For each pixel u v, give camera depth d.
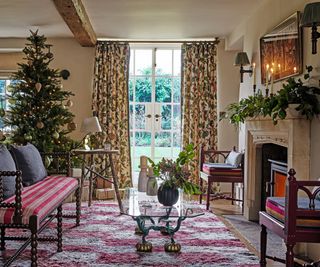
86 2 4.71
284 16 4.04
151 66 6.95
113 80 6.69
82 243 3.66
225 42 6.68
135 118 6.97
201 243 3.72
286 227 2.44
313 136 3.27
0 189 2.53
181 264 3.12
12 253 3.35
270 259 3.07
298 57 3.59
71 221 4.53
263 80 4.62
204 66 6.68
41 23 5.78
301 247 3.30
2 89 7.00
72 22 4.98
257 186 4.78
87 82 6.79
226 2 4.68
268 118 3.93
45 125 5.50
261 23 4.82
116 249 3.49
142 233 3.65
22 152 3.64
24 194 3.00
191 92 6.68
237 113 4.77
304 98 3.24
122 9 4.99
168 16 5.34
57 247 3.48
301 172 3.32
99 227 4.25
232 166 5.21
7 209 2.49
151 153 6.98
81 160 5.71
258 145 4.75
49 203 2.83
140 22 5.67
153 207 3.49
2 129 6.14
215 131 6.64
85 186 5.90
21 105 5.46
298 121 3.32
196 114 6.66
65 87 6.79
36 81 5.49
